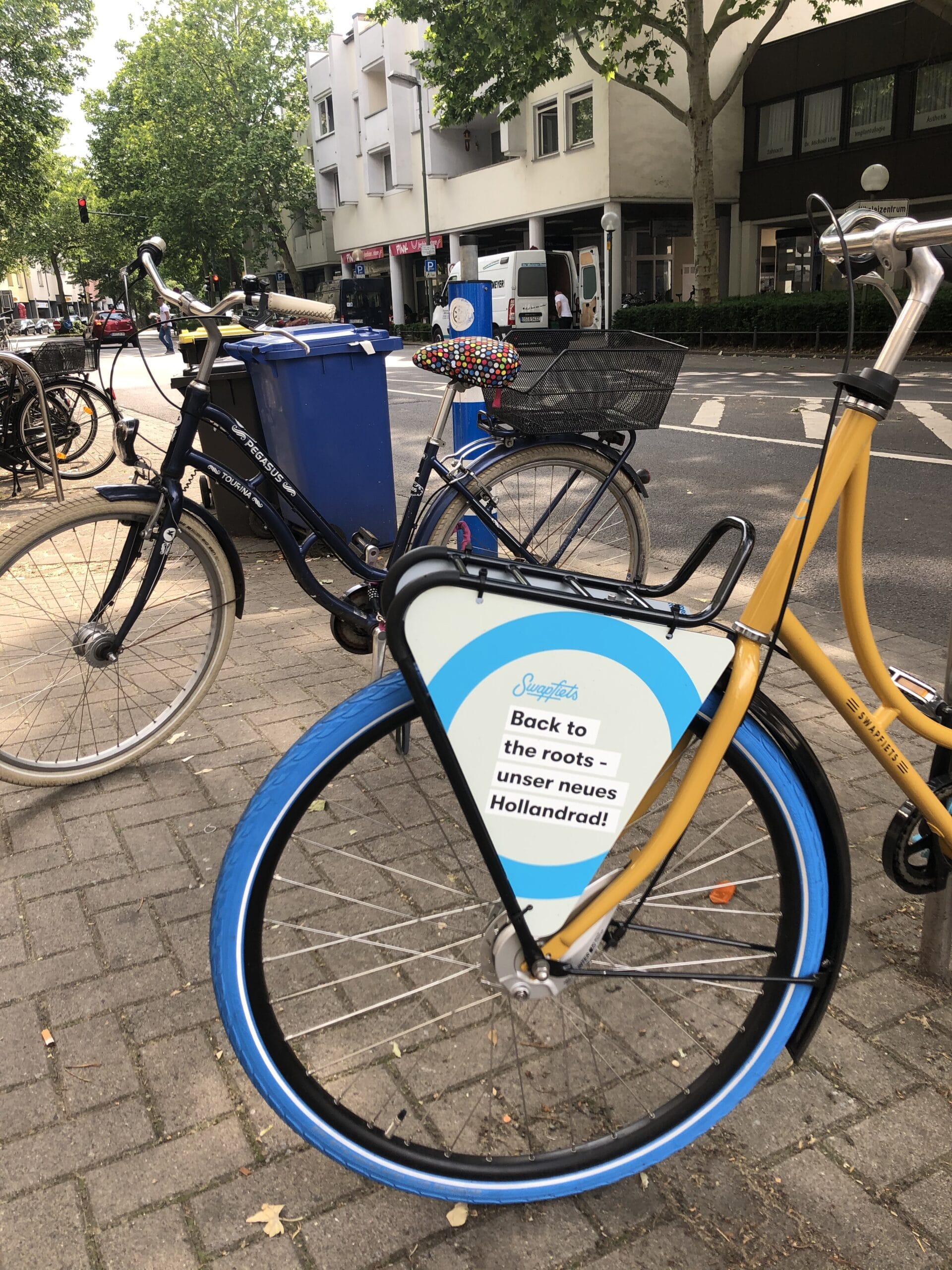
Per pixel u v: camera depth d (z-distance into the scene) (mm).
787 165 26969
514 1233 1642
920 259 1419
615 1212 1677
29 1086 1957
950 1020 2074
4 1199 1711
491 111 24141
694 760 1489
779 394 13414
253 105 43906
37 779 3104
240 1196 1713
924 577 5254
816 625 4469
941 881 1999
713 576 5250
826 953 1635
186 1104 1908
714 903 2254
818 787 1551
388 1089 1904
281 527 3037
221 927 1471
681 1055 1983
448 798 2889
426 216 32656
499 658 1360
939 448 8633
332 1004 2121
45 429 7516
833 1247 1604
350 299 37281
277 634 4520
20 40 24500
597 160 26516
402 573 1354
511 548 3455
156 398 15844
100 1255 1607
